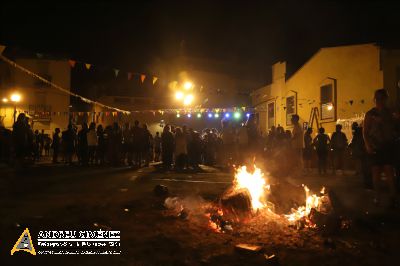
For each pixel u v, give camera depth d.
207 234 5.23
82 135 17.02
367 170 9.48
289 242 4.84
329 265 4.03
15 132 14.41
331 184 10.69
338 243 4.79
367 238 5.00
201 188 9.53
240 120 27.05
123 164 18.19
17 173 13.13
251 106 27.72
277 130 14.69
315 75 19.75
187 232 5.32
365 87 16.88
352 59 17.47
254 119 15.82
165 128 16.42
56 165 17.30
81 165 17.36
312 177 12.97
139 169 15.78
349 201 7.41
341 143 14.38
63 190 9.14
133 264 4.08
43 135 25.52
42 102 35.56
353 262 4.11
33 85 35.25
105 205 7.12
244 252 4.39
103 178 11.94
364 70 16.94
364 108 16.86
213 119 33.53
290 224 5.67
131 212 6.53
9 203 7.32
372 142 6.72
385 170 6.71
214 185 10.18
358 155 10.23
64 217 6.11
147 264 4.07
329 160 16.61
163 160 16.36
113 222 5.84
